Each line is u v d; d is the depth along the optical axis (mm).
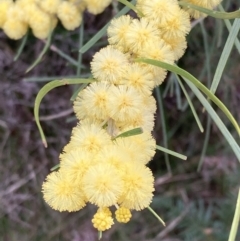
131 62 70
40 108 153
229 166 149
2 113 153
